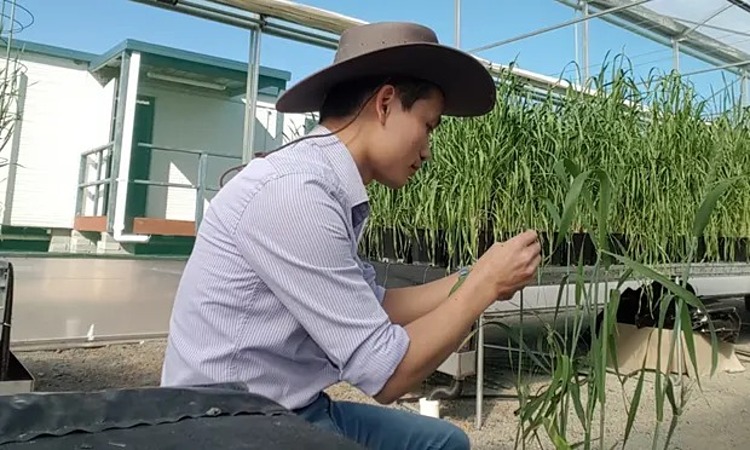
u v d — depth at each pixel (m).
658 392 0.91
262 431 0.51
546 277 2.13
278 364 0.80
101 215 3.35
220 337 0.78
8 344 1.80
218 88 3.59
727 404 2.27
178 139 3.61
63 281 2.85
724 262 3.07
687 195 2.57
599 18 4.39
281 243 0.75
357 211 0.88
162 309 3.14
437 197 2.35
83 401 0.52
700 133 2.67
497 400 2.34
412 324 0.81
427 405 2.08
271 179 0.78
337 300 0.76
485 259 0.86
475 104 1.10
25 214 3.12
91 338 2.90
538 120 2.22
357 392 2.38
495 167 2.11
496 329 2.80
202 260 0.82
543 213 2.09
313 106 1.07
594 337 0.94
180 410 0.54
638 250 2.45
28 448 0.43
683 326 0.88
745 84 4.46
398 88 0.91
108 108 3.41
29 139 3.12
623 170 2.07
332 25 3.42
